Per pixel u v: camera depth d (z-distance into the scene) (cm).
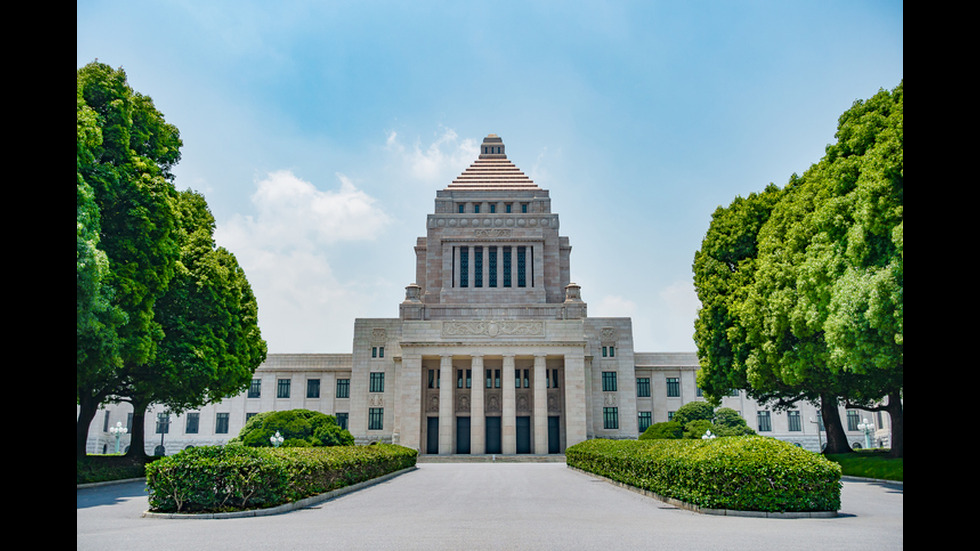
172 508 1870
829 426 4562
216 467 1881
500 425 7744
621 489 2872
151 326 3681
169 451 8288
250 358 5309
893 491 2655
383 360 8094
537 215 9044
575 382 7075
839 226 3080
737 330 4419
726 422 7644
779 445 1906
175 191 4097
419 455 6750
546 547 1245
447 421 6988
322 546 1270
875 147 2847
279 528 1557
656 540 1324
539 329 7200
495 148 10438
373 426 7919
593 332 8256
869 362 2895
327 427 5603
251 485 1911
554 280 8900
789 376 3753
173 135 4094
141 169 3428
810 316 3344
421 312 8325
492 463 6291
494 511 1977
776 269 3878
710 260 4922
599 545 1265
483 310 8419
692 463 1972
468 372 7844
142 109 3622
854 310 2786
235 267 5166
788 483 1786
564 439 7606
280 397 8431
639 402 8375
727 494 1842
